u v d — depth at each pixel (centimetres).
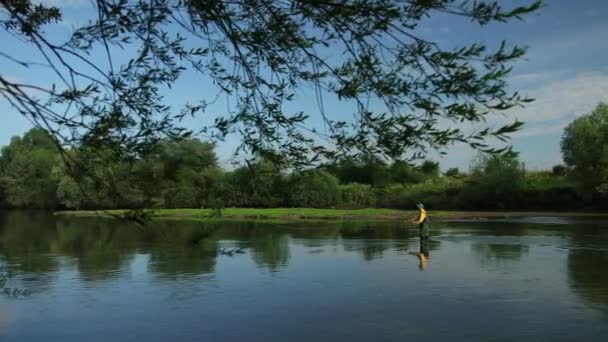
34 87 334
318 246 2684
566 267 1877
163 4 368
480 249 2466
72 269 1945
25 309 1296
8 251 2575
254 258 2203
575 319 1153
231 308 1295
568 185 6312
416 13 314
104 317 1217
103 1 364
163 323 1164
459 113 312
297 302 1352
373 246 2664
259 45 369
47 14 461
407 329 1099
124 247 2694
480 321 1149
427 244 2723
